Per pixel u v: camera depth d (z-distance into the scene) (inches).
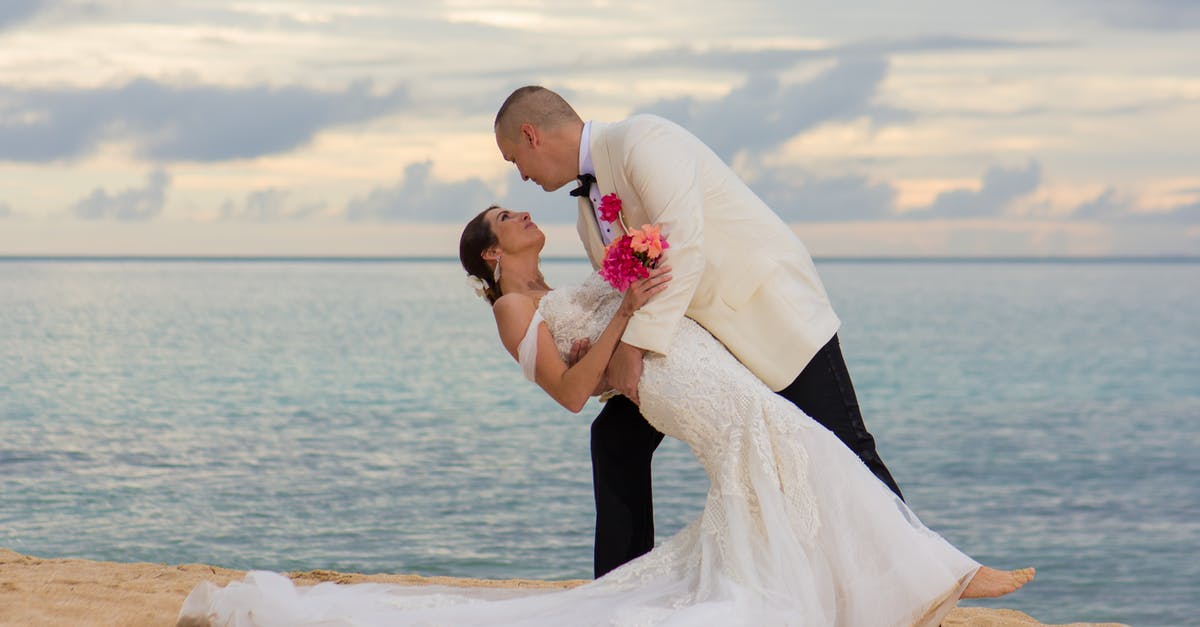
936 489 624.1
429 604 143.6
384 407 987.9
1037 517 549.3
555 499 538.3
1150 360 1665.8
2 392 1055.0
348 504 520.1
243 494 541.6
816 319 147.8
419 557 419.5
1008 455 748.6
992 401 1119.0
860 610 134.0
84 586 176.7
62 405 956.0
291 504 518.6
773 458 138.7
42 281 7406.5
